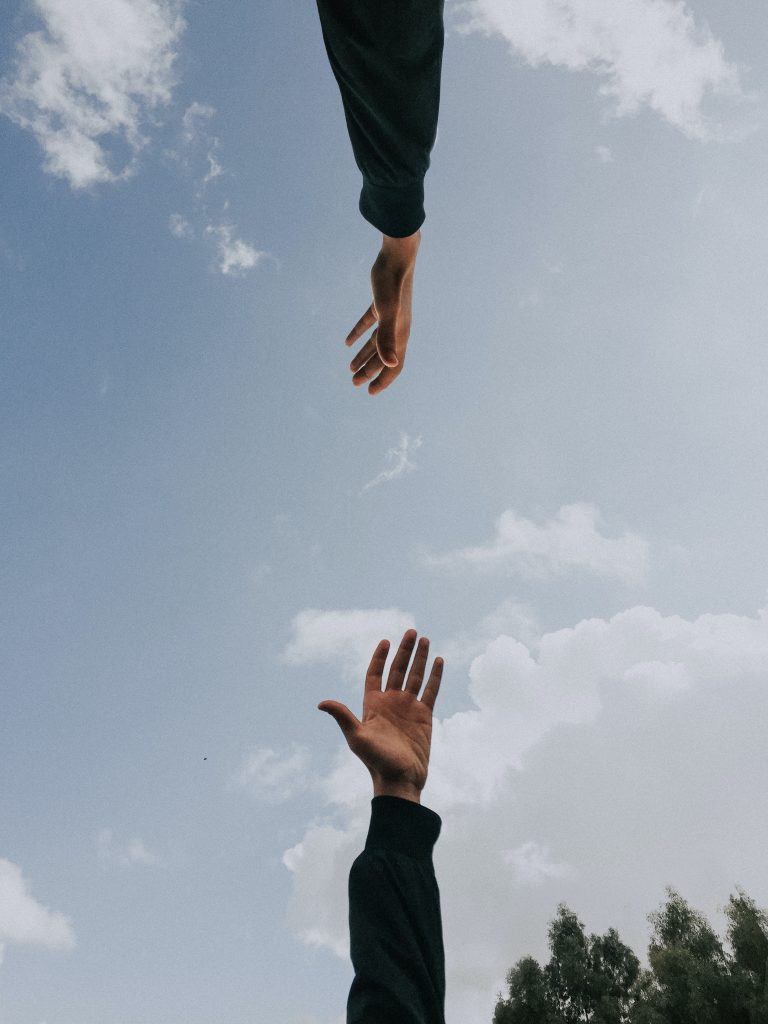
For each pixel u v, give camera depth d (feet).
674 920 108.88
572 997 106.63
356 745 4.96
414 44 3.45
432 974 4.22
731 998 91.86
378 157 3.96
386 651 5.65
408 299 5.22
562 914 117.39
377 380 6.02
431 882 4.60
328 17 3.51
